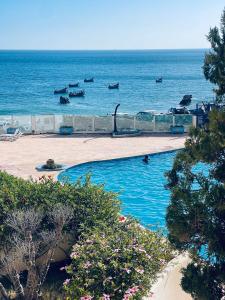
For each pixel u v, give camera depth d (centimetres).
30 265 1259
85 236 1348
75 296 1124
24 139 3953
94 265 1171
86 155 3300
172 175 1041
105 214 1503
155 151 3428
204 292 941
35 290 1278
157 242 1316
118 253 1202
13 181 1627
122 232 1327
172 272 1192
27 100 9638
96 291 1111
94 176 2897
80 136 4088
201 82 15462
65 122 4212
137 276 1128
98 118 4191
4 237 1344
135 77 17900
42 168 2931
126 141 3850
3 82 14850
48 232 1373
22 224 1288
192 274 970
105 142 3803
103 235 1335
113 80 16288
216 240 920
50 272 1489
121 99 9906
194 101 9388
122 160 3234
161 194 2577
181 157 1019
